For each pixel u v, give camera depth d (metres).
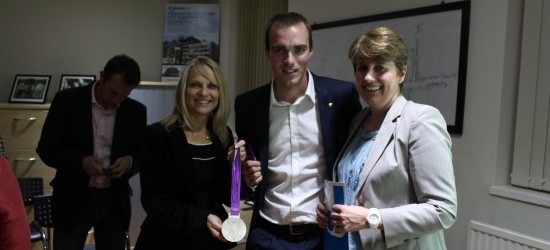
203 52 4.47
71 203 2.23
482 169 2.35
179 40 4.48
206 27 4.48
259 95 1.75
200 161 1.63
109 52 4.46
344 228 1.31
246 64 4.37
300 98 1.66
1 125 3.55
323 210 1.51
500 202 2.28
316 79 1.72
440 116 1.35
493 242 2.23
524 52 2.25
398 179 1.34
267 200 1.71
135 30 4.55
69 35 4.30
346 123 1.72
